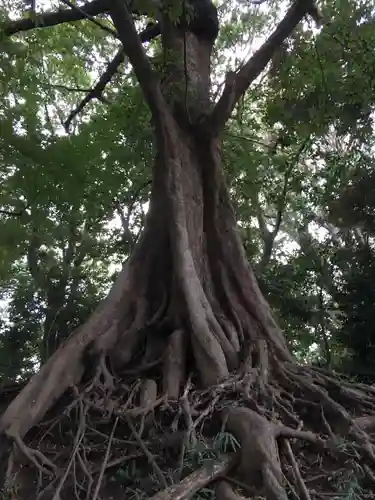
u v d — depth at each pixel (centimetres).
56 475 480
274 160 1385
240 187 1395
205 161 830
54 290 1598
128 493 464
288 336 1433
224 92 810
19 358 1714
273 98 1318
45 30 1262
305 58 1114
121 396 590
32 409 562
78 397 571
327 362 1341
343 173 1324
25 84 1208
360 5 1060
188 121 838
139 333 695
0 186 1188
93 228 1702
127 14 741
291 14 845
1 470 497
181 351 635
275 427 465
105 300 719
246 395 535
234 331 700
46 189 1166
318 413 576
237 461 433
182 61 888
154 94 804
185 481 404
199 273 759
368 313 1251
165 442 497
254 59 840
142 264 751
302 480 418
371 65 1071
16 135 1154
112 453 509
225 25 1338
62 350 642
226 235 796
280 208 1466
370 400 636
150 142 1276
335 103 1120
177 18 782
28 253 1564
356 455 489
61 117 1662
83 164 1177
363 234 1378
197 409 529
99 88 1352
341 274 1418
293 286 1452
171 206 759
